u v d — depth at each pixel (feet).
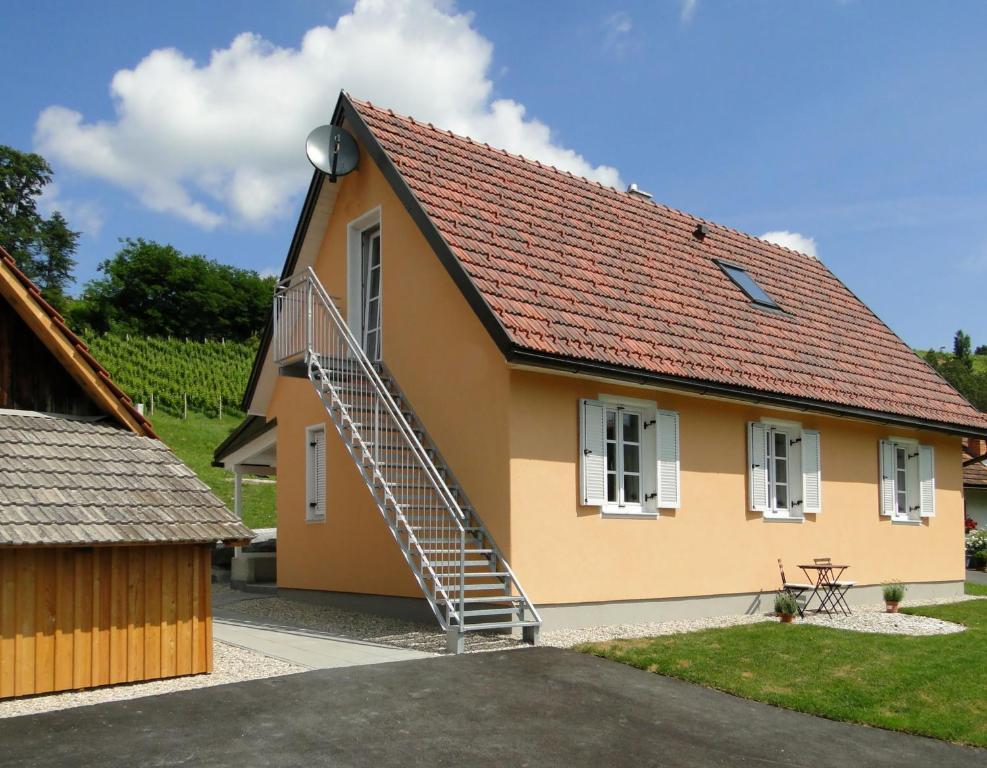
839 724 26.16
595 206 52.60
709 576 43.24
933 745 24.62
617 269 46.24
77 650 26.35
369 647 33.68
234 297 248.93
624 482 40.73
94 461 29.30
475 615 33.91
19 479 26.91
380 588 43.37
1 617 25.04
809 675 30.40
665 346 41.34
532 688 27.66
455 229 40.34
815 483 49.14
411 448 37.45
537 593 36.27
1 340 30.37
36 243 232.32
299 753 21.53
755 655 32.76
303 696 26.04
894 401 53.06
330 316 43.62
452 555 37.83
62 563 26.27
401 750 22.06
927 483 57.88
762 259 62.64
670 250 53.26
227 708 24.72
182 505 29.09
